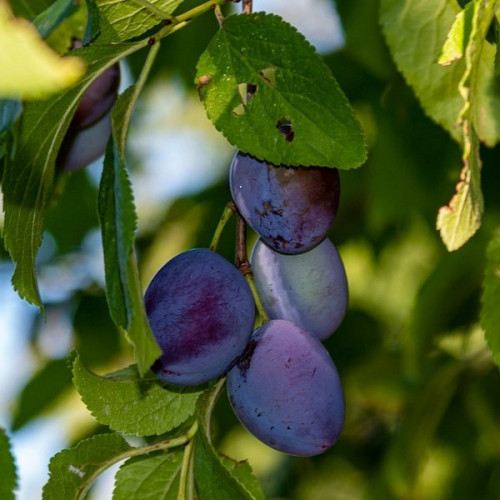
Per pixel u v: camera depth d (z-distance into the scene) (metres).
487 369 1.17
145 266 1.28
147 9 0.87
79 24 0.82
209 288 0.88
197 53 1.14
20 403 1.19
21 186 0.87
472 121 0.87
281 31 0.86
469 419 1.20
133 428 0.91
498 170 1.12
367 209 1.20
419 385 1.19
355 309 1.28
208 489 0.89
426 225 1.16
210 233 1.19
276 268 0.91
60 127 0.87
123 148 0.84
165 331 0.87
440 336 1.16
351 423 1.32
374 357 1.25
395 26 0.98
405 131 1.13
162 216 1.26
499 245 0.92
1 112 0.85
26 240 0.88
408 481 1.16
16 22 0.71
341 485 1.36
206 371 0.88
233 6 1.11
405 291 1.34
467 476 1.20
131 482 0.92
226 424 1.18
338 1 1.09
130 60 1.14
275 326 0.89
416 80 0.98
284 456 1.38
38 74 0.68
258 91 0.87
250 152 0.87
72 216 1.21
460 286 1.13
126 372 0.91
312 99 0.86
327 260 0.91
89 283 1.26
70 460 0.90
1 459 0.93
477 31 0.86
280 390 0.88
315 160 0.87
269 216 0.89
